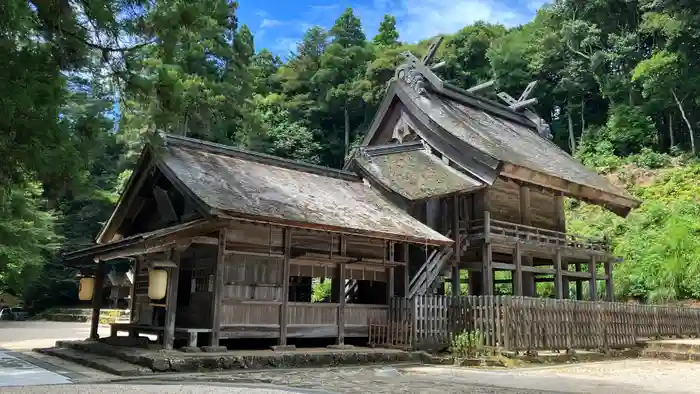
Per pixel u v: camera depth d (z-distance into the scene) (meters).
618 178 38.22
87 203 43.25
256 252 13.15
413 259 18.23
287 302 13.47
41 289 41.81
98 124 8.91
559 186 19.42
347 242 15.13
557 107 53.69
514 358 13.41
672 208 31.02
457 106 23.42
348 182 18.75
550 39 49.97
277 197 13.90
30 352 14.34
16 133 7.52
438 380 10.41
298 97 58.31
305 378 10.38
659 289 24.77
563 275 20.36
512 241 18.22
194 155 14.92
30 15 8.38
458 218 18.44
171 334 11.97
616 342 16.98
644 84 40.25
